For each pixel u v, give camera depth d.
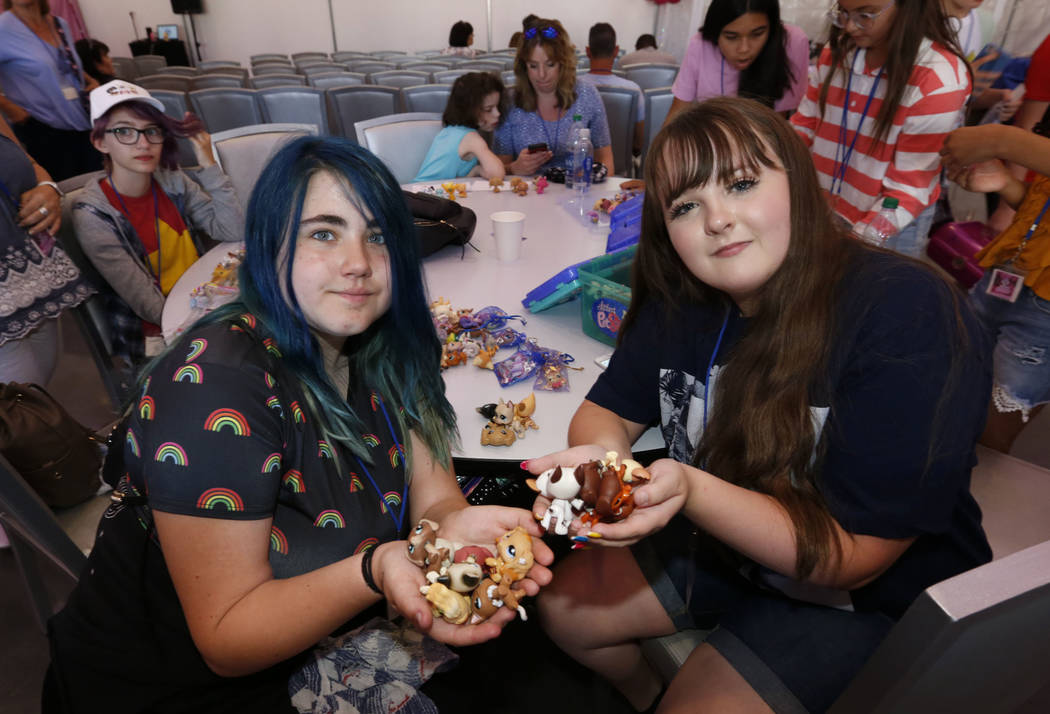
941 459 0.78
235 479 0.69
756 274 0.81
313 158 0.73
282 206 0.72
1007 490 1.20
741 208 0.78
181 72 6.37
